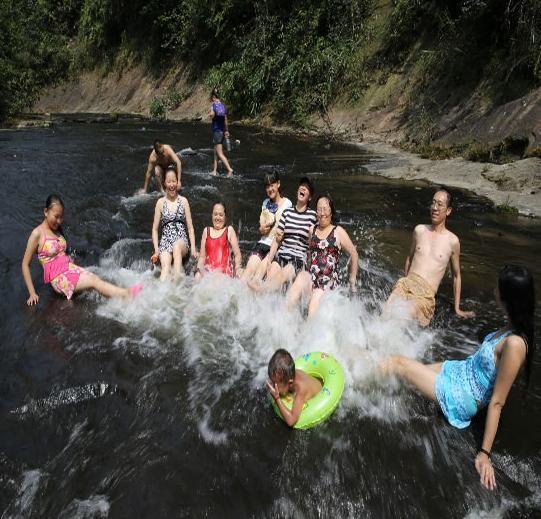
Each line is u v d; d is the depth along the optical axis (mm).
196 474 3381
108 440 3672
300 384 3854
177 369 4496
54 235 5832
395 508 3164
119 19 31625
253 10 23188
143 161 12914
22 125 21031
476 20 14203
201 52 25812
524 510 3170
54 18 35344
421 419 3908
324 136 16750
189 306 5559
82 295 5820
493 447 3627
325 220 5480
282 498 3213
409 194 9633
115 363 4551
